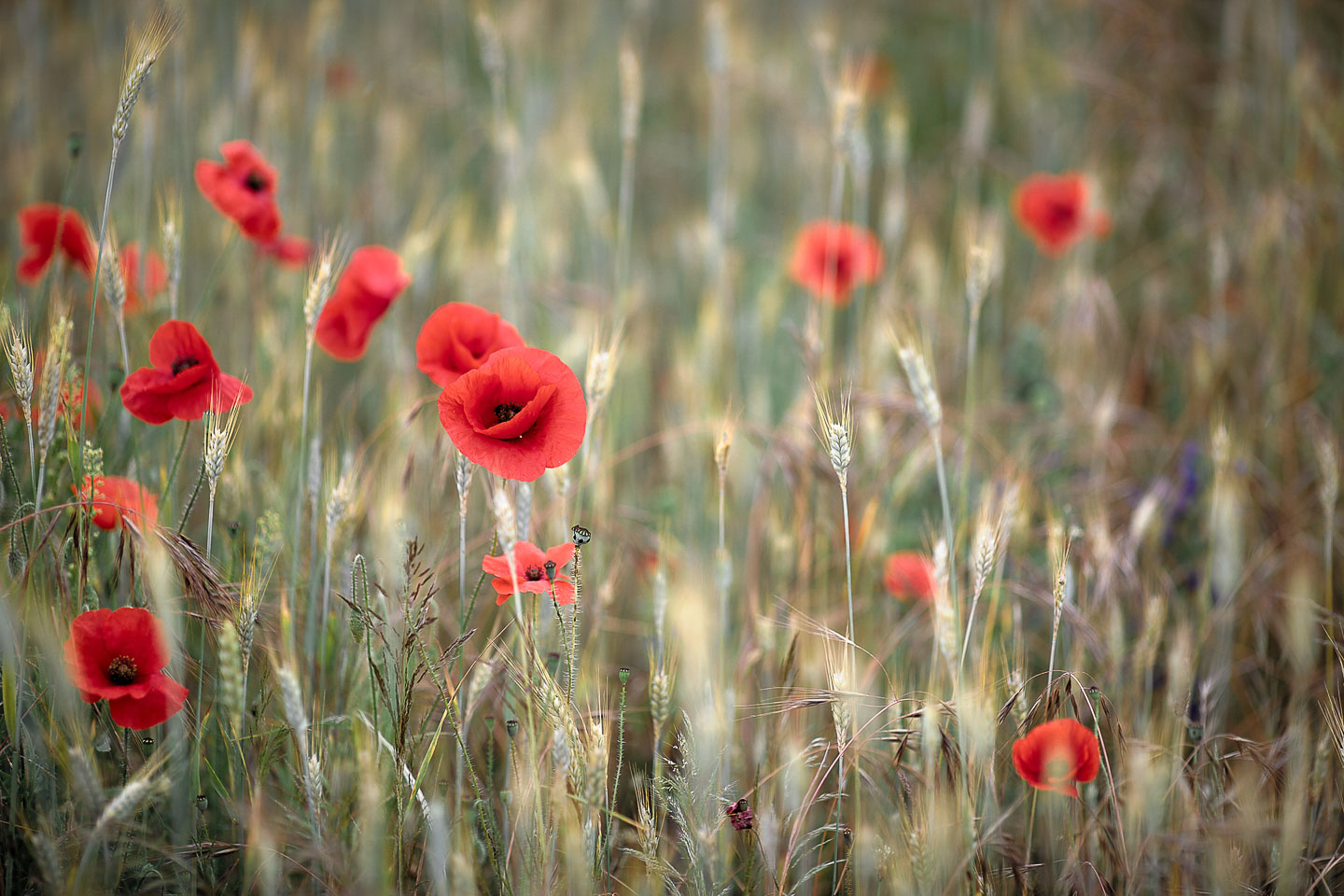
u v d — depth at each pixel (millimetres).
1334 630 2443
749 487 2625
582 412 2221
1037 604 2469
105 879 2203
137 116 2588
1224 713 2420
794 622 2324
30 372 2213
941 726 2262
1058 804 2285
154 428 2414
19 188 2711
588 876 2180
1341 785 2289
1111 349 3043
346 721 2277
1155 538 2521
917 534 2547
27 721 2229
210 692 2309
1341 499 2586
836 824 2260
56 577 2244
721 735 2277
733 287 3109
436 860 2184
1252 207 3100
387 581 2324
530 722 2205
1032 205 3037
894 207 2779
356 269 2367
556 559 2248
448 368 2285
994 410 2699
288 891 2225
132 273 2422
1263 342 2791
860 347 2725
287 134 2938
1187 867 2262
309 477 2354
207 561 2230
